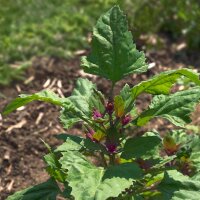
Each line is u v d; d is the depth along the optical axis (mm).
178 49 895
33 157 671
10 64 831
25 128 711
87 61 450
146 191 448
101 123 432
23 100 431
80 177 398
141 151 429
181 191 415
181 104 431
